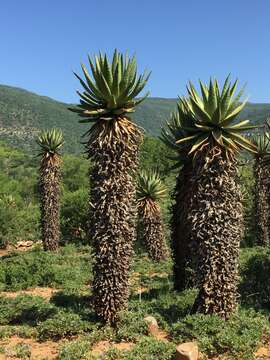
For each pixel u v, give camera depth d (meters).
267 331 9.98
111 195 10.81
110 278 10.81
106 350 9.42
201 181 10.77
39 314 12.59
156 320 11.35
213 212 10.59
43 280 18.95
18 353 9.79
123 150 10.92
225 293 10.60
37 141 25.62
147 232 22.45
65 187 52.69
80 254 27.78
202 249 10.68
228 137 10.89
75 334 10.73
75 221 33.88
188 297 12.85
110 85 10.71
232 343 9.11
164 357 8.94
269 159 16.56
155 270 20.83
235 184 10.97
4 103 154.62
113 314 10.84
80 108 11.09
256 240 25.38
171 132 13.49
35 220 40.56
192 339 9.83
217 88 10.79
